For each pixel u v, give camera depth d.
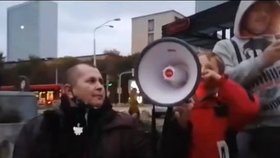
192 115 2.21
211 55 2.21
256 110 2.20
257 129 2.31
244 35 2.23
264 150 2.29
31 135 2.28
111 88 24.17
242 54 2.27
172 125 2.20
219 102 2.21
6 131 5.83
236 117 2.21
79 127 2.22
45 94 14.64
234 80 2.30
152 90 2.05
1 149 5.76
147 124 2.48
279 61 2.20
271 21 2.13
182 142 2.19
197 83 1.97
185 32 3.27
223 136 2.21
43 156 2.21
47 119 2.22
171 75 2.03
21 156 2.26
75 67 2.30
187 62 2.03
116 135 2.22
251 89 2.30
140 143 2.26
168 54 2.08
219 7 2.73
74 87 2.26
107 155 2.18
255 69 2.21
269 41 2.17
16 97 6.32
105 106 2.26
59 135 2.21
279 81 2.23
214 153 2.18
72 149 2.19
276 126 2.27
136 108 5.32
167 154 2.21
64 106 2.24
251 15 2.16
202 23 3.02
